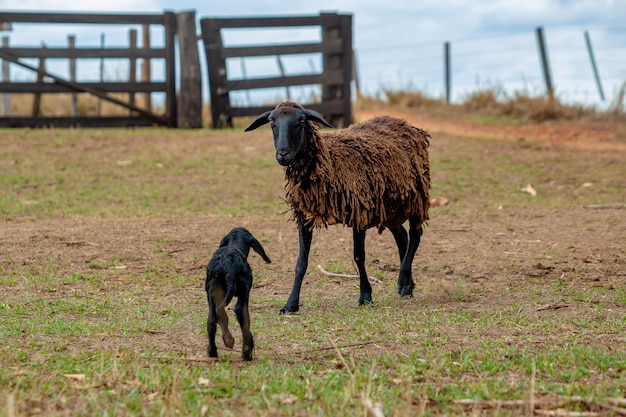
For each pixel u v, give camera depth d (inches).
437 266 501.0
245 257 308.7
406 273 437.7
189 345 330.6
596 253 526.3
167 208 687.1
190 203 709.3
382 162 416.8
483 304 411.8
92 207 685.9
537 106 1186.0
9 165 817.5
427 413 249.3
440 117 1228.5
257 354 316.5
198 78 1032.2
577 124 1135.6
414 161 438.9
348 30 1042.1
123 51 1011.3
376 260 519.8
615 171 838.5
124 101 1113.4
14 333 342.0
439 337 340.8
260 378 278.4
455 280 471.2
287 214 665.6
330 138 409.7
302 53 1035.3
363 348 325.4
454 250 544.4
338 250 546.9
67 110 1127.0
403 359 306.2
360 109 1327.5
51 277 464.1
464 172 837.2
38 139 923.4
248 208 687.1
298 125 381.7
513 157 908.6
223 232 596.1
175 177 801.6
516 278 471.2
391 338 339.6
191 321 371.9
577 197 736.3
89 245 549.3
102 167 829.2
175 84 1039.6
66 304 402.6
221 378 276.7
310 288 458.0
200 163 853.2
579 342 331.0
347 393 251.4
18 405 243.8
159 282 463.8
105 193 737.6
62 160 846.5
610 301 410.9
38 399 252.2
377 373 288.4
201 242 565.9
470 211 679.1
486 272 486.0
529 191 755.4
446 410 252.8
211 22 1019.9
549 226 616.1
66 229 597.3
